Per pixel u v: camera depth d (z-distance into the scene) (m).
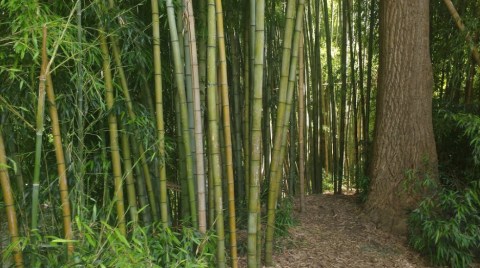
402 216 4.02
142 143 2.72
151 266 2.21
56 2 2.44
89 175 2.71
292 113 4.77
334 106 5.84
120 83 2.70
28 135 2.43
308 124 5.80
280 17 4.24
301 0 2.95
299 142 4.57
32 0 2.08
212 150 2.71
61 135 2.46
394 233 4.03
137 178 2.80
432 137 4.07
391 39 4.08
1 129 2.19
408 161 4.04
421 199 3.97
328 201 4.95
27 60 2.21
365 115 5.40
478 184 3.72
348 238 3.98
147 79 2.86
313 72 5.62
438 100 4.45
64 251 2.17
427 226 3.56
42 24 2.05
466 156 4.20
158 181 2.92
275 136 3.05
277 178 3.14
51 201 2.40
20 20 2.05
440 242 3.57
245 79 3.45
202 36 2.99
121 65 2.61
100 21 2.47
